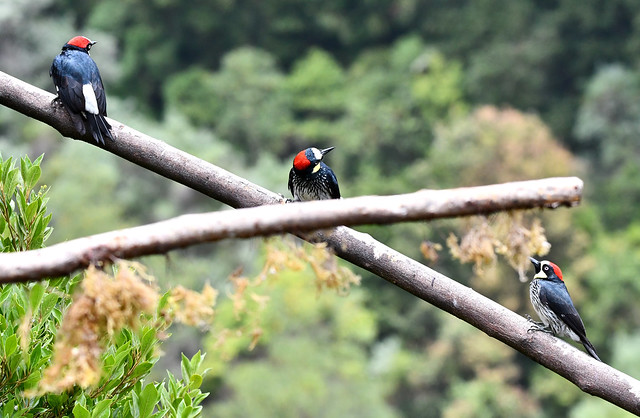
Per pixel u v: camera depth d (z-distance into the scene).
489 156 38.31
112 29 51.62
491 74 48.06
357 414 26.91
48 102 5.26
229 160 39.22
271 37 53.88
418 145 44.03
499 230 3.13
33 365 3.96
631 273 33.94
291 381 26.41
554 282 7.35
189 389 4.42
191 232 2.92
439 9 52.56
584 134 43.78
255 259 28.95
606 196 40.84
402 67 49.25
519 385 32.59
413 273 4.54
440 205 3.00
